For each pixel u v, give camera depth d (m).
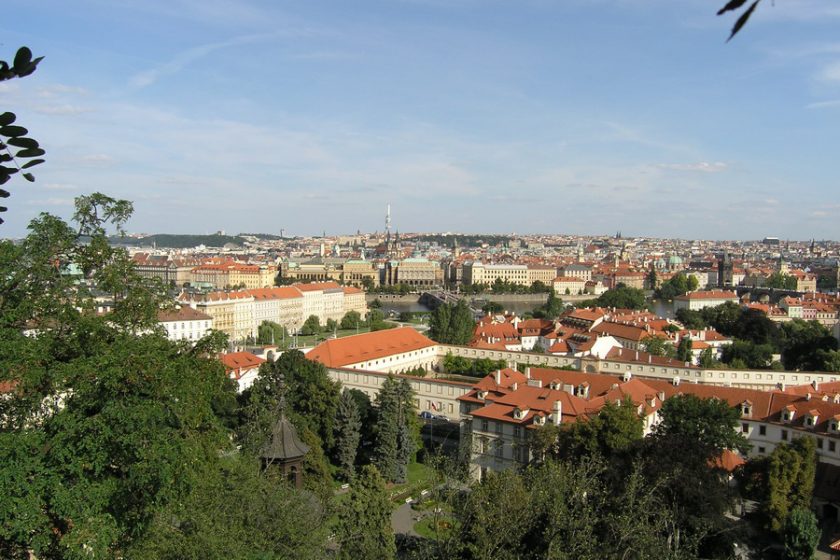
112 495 58.44
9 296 70.81
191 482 64.94
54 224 74.50
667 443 107.00
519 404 149.62
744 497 125.44
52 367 62.34
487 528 77.25
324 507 101.31
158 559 63.44
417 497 136.62
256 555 71.00
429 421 193.75
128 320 76.94
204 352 82.06
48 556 59.66
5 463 52.75
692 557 76.38
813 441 125.75
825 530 124.69
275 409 125.81
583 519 72.56
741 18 11.27
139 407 58.16
